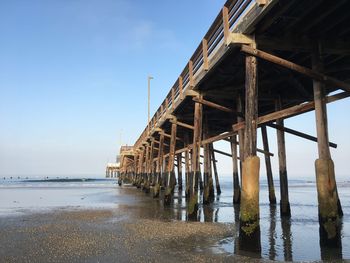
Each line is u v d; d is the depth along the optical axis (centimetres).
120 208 1978
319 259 831
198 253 862
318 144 923
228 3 1036
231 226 1262
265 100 1598
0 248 965
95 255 862
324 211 881
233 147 2144
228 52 1044
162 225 1292
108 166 11644
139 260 804
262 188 4841
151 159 3180
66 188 4891
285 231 1232
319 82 943
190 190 1489
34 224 1398
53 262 809
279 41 956
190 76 1502
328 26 930
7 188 5075
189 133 2719
